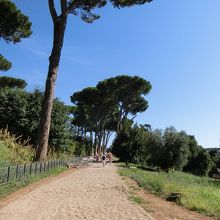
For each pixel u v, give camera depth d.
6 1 39.12
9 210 12.09
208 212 13.60
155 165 57.22
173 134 56.22
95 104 78.00
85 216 11.70
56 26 32.03
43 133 30.53
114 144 70.25
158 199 16.64
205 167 75.69
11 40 42.31
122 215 12.12
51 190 17.81
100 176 27.83
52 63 31.50
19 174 19.97
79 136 92.94
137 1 34.94
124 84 73.94
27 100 40.03
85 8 35.34
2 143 29.56
